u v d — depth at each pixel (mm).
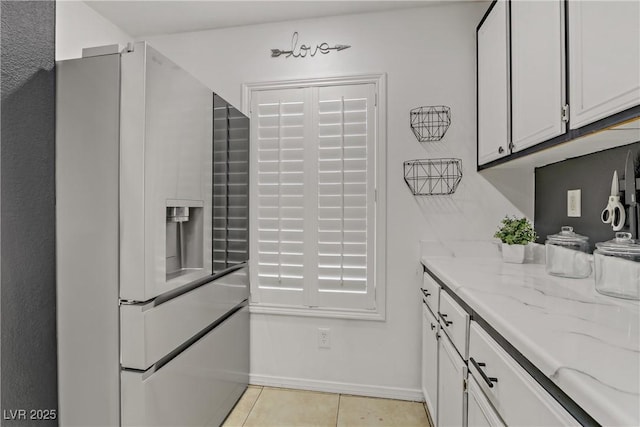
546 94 1294
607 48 961
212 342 1872
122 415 1365
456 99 2162
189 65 2488
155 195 1374
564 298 1109
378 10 2229
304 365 2348
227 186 1991
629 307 998
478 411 1098
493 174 2131
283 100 2346
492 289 1227
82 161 1395
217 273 1874
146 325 1344
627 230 1280
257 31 2396
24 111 1354
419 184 2193
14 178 1328
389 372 2248
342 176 2266
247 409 2115
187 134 1580
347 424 1958
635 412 477
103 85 1358
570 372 602
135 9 2219
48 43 1431
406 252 2213
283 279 2352
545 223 1946
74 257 1413
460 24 2160
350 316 2270
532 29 1402
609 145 1294
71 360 1426
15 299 1333
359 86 2252
